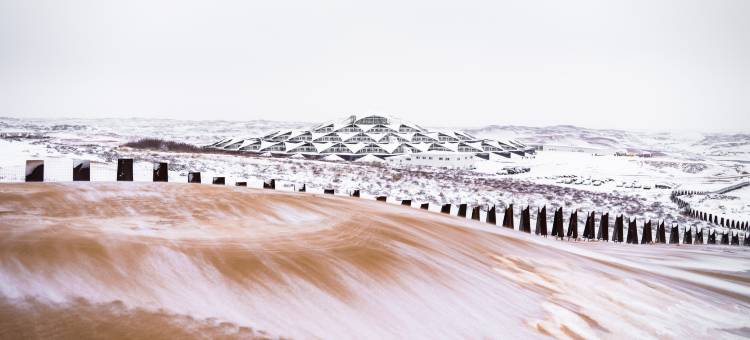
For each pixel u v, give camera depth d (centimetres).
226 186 1558
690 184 9800
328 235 938
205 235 824
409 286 746
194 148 8581
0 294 494
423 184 5438
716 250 2294
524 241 1323
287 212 1141
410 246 956
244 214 1059
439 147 13050
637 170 13625
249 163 6022
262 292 619
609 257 1420
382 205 1638
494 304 752
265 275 670
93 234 735
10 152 3644
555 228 2184
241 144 13025
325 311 605
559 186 7462
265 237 860
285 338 516
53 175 2533
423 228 1177
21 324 446
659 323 814
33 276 546
